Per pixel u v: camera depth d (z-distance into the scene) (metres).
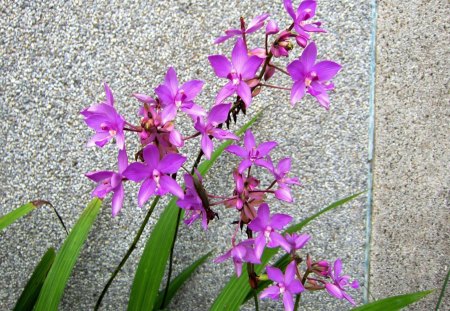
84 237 0.49
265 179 0.61
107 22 0.57
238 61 0.34
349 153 0.61
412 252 0.64
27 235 0.62
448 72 0.59
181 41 0.58
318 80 0.35
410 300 0.44
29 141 0.60
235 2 0.57
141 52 0.58
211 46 0.58
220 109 0.34
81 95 0.59
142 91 0.59
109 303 0.64
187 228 0.62
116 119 0.33
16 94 0.59
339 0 0.57
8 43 0.57
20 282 0.63
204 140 0.34
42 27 0.57
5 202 0.61
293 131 0.60
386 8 0.57
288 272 0.37
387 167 0.62
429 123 0.60
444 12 0.58
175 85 0.33
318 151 0.61
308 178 0.62
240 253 0.36
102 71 0.58
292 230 0.51
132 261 0.62
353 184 0.62
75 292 0.63
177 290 0.62
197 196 0.34
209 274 0.64
